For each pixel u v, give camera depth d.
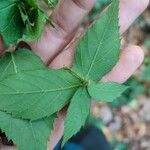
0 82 0.18
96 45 0.20
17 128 0.18
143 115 0.49
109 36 0.20
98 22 0.20
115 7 0.20
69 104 0.18
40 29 0.18
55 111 0.18
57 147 0.33
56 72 0.18
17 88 0.18
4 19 0.18
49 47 0.22
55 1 0.22
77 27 0.23
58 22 0.22
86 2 0.22
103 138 0.37
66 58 0.22
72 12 0.22
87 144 0.36
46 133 0.18
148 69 0.50
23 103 0.18
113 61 0.20
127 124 0.48
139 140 0.47
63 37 0.23
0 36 0.20
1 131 0.19
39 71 0.18
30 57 0.20
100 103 0.48
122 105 0.49
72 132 0.18
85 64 0.20
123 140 0.47
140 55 0.23
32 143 0.18
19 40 0.19
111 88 0.19
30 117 0.18
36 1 0.19
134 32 0.53
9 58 0.20
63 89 0.18
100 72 0.20
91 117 0.45
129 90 0.49
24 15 0.18
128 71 0.22
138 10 0.23
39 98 0.18
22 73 0.18
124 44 0.51
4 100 0.18
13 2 0.18
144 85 0.50
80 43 0.20
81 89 0.19
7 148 0.21
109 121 0.47
